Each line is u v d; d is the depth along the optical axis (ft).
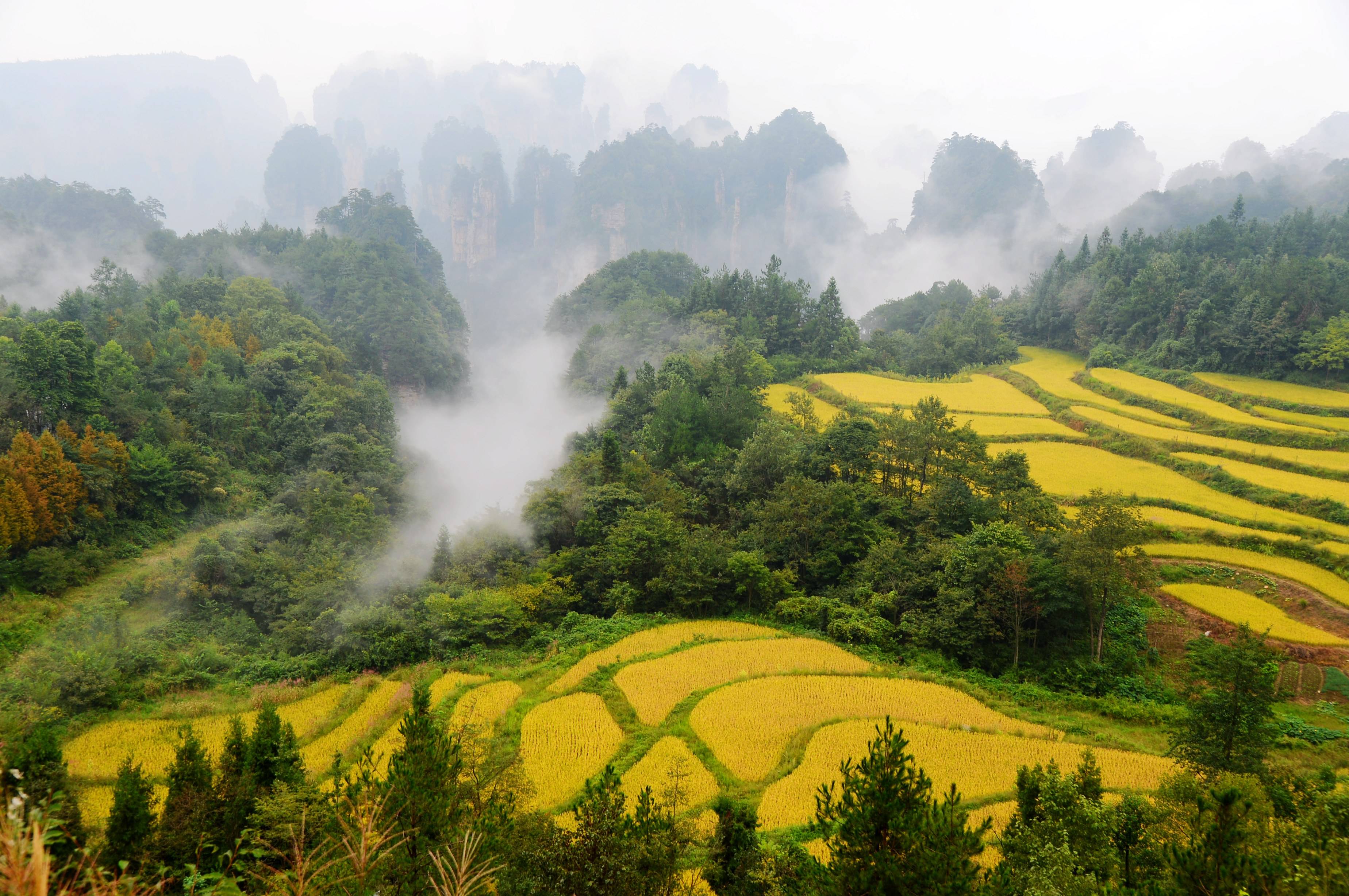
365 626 157.58
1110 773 106.11
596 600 182.80
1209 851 54.95
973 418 274.57
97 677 132.46
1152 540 180.65
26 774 67.56
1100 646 145.48
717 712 122.93
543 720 121.70
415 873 53.93
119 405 222.69
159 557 198.08
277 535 210.79
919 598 159.43
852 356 380.78
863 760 60.44
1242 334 296.71
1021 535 155.22
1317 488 196.34
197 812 74.90
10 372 204.54
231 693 142.00
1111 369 328.08
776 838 91.15
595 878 58.18
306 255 480.64
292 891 45.01
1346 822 63.72
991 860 84.74
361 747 118.21
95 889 29.94
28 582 171.32
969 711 124.26
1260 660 100.99
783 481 201.57
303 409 279.08
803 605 162.61
